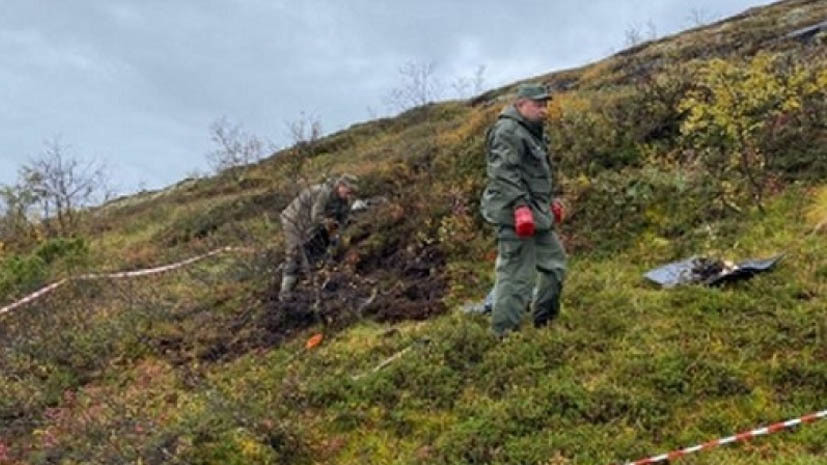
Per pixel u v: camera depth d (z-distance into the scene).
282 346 8.77
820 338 6.39
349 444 6.54
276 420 6.64
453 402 6.67
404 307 8.94
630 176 10.00
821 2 20.23
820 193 8.89
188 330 9.71
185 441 6.50
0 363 9.41
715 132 10.07
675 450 5.64
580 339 6.93
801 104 9.87
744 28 18.27
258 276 10.86
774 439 5.59
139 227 18.58
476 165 11.82
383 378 7.12
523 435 5.98
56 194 19.39
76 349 9.66
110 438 6.79
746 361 6.37
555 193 10.11
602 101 12.35
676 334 6.84
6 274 12.95
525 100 7.16
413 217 10.77
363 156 17.06
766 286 7.34
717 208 9.10
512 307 7.19
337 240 10.30
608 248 9.13
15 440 7.83
